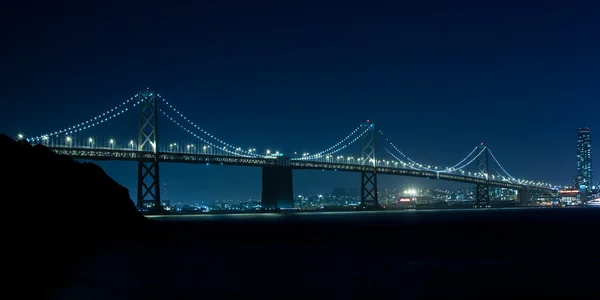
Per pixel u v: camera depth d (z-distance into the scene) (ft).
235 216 542.16
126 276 130.21
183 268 143.02
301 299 109.29
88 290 114.93
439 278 130.00
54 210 179.11
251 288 119.03
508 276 132.36
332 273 137.18
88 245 177.68
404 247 194.49
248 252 178.50
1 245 150.51
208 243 205.67
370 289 117.91
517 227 314.96
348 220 426.10
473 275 133.59
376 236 245.65
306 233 265.95
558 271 138.92
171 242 203.92
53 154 205.05
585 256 167.53
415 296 111.75
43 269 134.10
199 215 579.07
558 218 453.58
